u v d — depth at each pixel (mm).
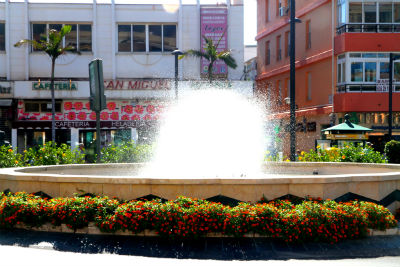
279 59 41375
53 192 8859
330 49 31734
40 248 7367
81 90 35719
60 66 36531
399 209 9008
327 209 7613
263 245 7277
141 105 36000
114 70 36656
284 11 38500
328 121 32094
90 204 8047
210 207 7629
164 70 37156
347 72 29484
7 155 15289
